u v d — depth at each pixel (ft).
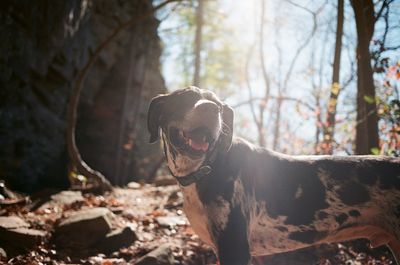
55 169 12.14
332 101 6.44
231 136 3.25
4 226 4.87
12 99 10.01
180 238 5.31
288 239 3.36
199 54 15.34
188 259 4.71
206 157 3.15
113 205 6.98
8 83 9.76
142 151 17.46
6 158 9.87
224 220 3.15
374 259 4.70
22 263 4.42
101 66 14.53
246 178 3.30
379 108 5.59
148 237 5.34
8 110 9.88
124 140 15.72
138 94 16.40
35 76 10.93
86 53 13.30
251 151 3.41
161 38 19.29
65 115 12.75
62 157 12.76
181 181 3.21
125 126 15.85
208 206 3.18
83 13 12.44
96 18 13.70
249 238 3.42
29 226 5.24
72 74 12.62
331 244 4.89
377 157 3.31
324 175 3.26
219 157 3.23
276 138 10.24
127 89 15.14
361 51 5.42
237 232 3.14
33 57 10.41
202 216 3.24
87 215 5.35
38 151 11.16
